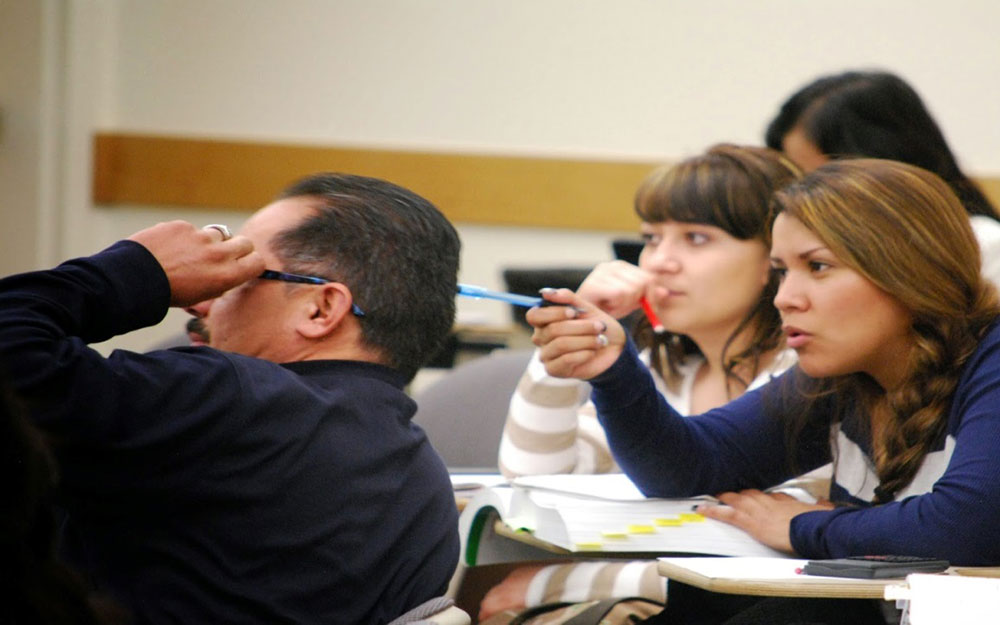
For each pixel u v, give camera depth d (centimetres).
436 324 527
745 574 467
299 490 463
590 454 798
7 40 1809
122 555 452
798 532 578
